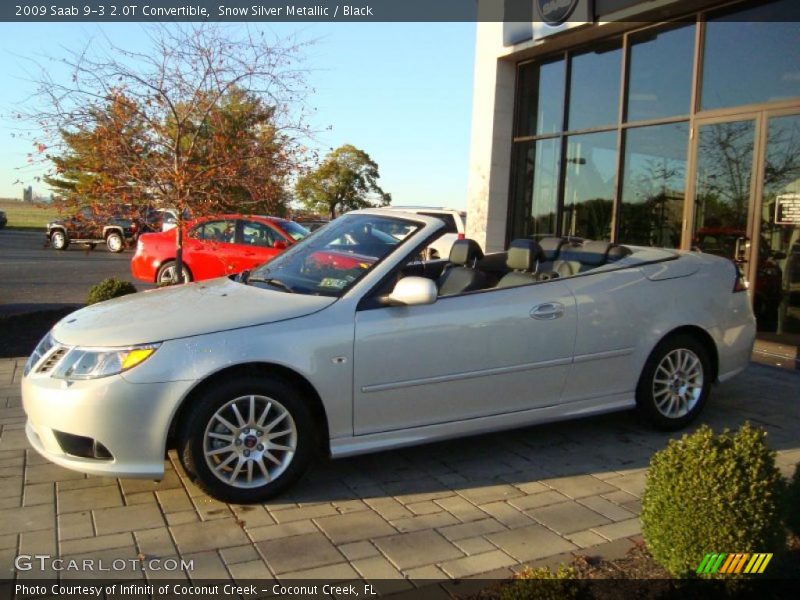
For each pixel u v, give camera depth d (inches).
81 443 143.3
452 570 125.0
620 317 188.5
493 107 455.2
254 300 161.9
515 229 466.6
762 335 306.5
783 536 113.2
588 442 193.9
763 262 305.1
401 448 176.2
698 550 110.0
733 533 108.6
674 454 117.6
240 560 127.8
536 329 175.8
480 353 168.9
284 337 149.9
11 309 383.2
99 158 323.9
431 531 140.5
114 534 136.9
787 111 292.7
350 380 155.3
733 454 113.3
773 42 299.9
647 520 118.5
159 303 166.1
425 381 163.2
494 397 172.9
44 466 170.6
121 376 140.2
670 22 349.4
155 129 328.2
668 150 354.0
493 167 460.1
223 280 193.0
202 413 143.7
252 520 144.1
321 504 152.8
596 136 400.5
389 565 126.7
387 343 158.4
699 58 333.4
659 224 359.6
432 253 215.8
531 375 176.7
